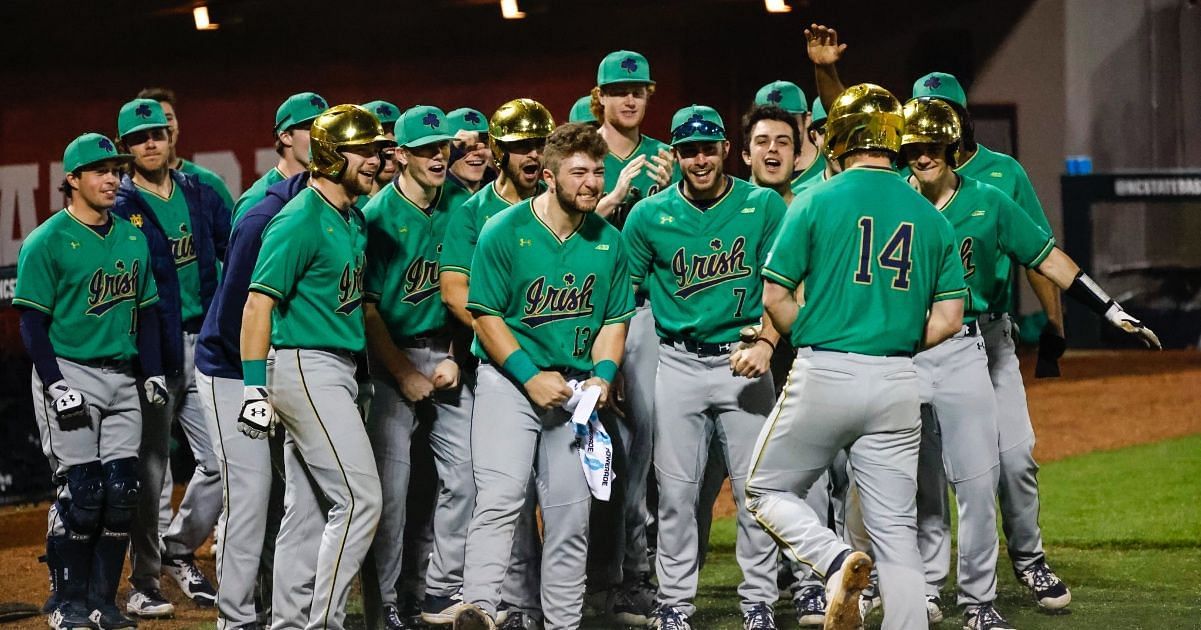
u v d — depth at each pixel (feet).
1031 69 240.94
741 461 60.70
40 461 113.19
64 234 64.49
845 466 68.23
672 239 60.39
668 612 60.80
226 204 85.35
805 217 51.62
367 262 61.67
